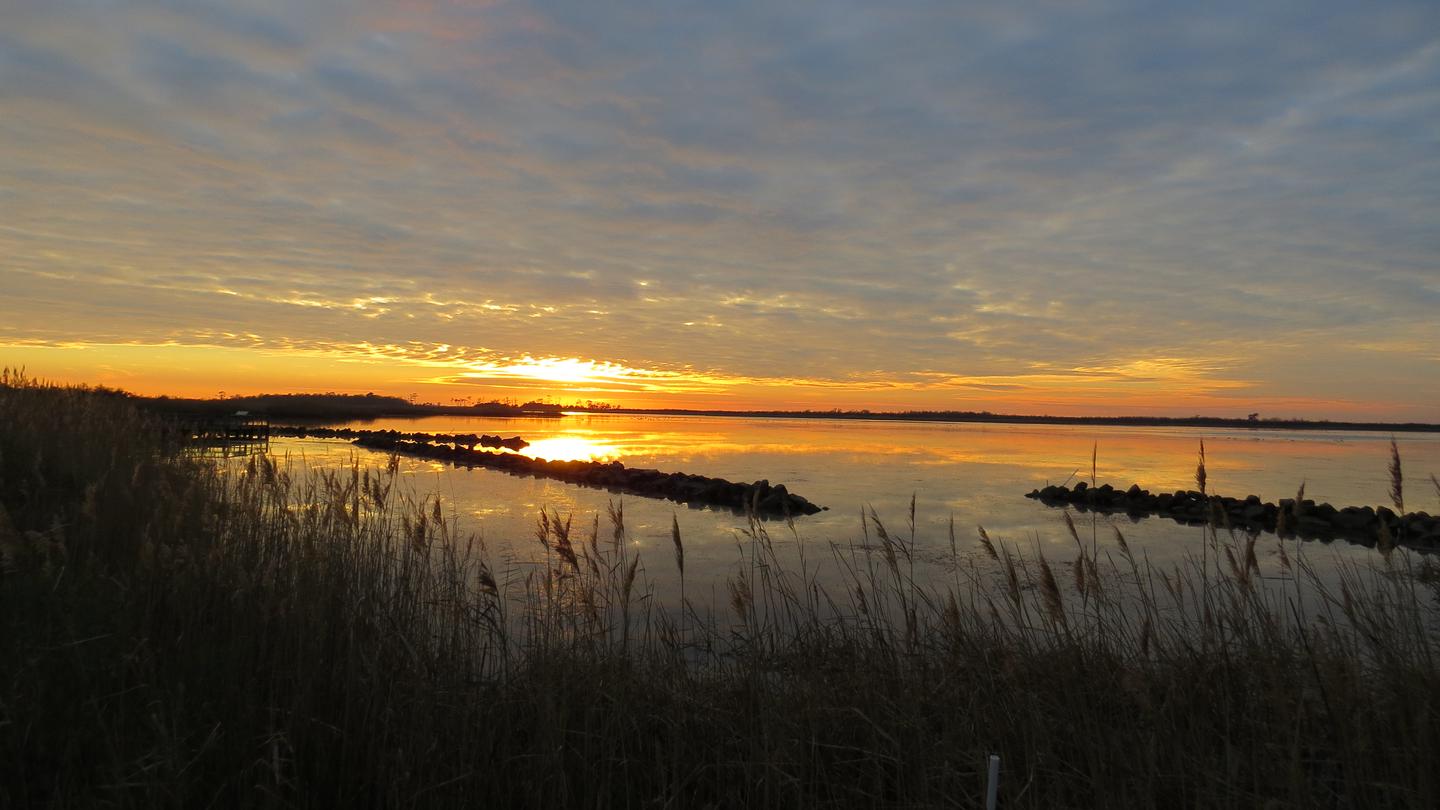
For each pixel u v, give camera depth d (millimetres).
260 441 26031
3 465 8312
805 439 59281
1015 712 4684
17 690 4020
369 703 4387
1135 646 5656
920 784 4305
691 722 4887
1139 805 4035
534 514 16625
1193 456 42906
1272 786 4164
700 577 10484
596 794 4328
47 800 3615
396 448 39188
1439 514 20922
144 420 13102
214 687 4395
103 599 5059
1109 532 15812
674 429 80875
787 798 4398
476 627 5789
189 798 3766
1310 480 28938
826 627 6281
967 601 8695
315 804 3975
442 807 4066
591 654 5172
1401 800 4039
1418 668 4691
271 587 5422
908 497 21594
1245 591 5184
